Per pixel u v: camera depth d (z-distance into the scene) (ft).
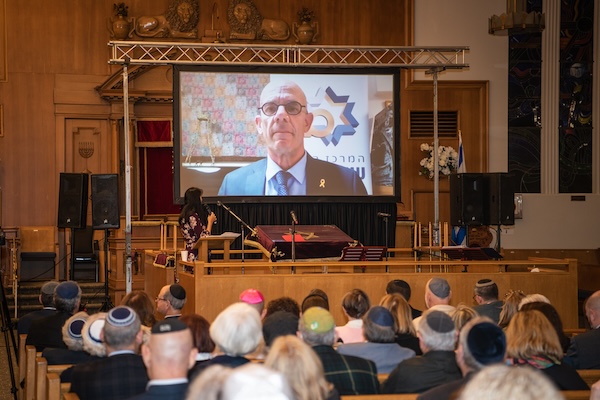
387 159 43.68
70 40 52.26
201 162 42.47
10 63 51.67
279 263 30.91
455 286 32.19
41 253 49.78
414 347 18.45
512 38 55.16
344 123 43.45
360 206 45.88
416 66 41.04
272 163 43.11
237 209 43.91
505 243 53.36
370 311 16.48
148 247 46.44
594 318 19.60
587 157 55.77
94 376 14.44
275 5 53.93
